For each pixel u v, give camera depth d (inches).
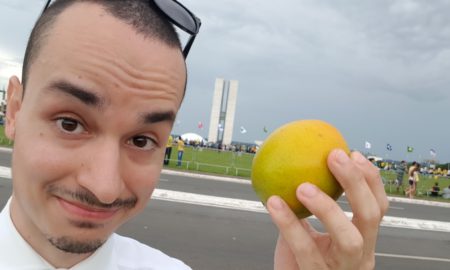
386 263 71.4
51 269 12.7
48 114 10.3
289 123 13.5
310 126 12.8
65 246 11.0
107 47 10.1
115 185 10.6
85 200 10.6
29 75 10.8
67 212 10.6
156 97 10.9
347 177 11.3
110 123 10.5
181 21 12.9
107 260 14.4
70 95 10.0
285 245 14.8
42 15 11.3
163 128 11.6
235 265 59.4
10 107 12.3
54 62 10.1
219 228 79.6
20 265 12.4
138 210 12.3
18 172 11.0
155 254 18.7
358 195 11.4
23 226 12.6
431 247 86.8
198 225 79.6
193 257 60.8
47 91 10.1
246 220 89.6
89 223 10.8
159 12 11.9
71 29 10.1
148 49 10.7
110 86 10.2
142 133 11.2
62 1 10.9
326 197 11.3
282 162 12.3
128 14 10.6
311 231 13.8
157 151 12.0
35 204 10.9
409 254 79.1
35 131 10.5
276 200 11.9
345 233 11.0
